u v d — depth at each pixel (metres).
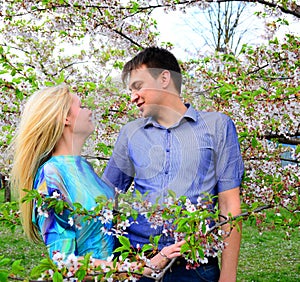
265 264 7.81
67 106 1.95
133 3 4.02
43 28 4.30
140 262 1.70
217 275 1.96
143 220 1.92
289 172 3.40
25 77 3.42
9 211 3.35
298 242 9.21
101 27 4.08
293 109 3.02
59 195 1.80
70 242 1.80
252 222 2.45
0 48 3.47
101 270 1.65
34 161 1.95
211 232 1.83
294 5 3.87
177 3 4.07
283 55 3.75
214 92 3.05
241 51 4.14
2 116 3.61
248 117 3.20
